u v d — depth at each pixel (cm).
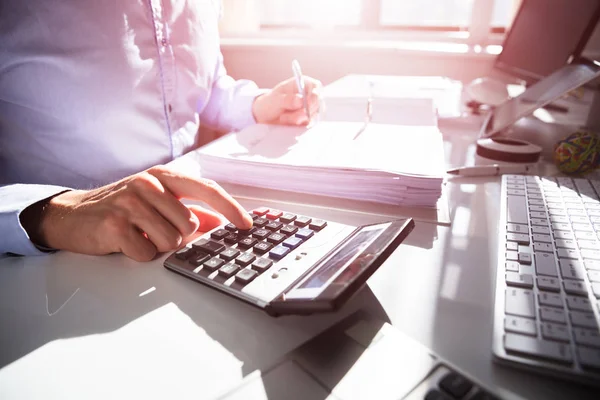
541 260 33
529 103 68
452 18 142
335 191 48
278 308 26
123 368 24
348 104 78
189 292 31
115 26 58
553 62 86
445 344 25
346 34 145
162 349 25
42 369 24
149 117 67
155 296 31
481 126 86
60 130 59
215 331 27
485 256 36
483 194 51
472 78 124
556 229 38
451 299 30
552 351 23
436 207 46
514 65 104
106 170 64
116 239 35
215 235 37
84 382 23
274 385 22
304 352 24
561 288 29
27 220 39
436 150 51
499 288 29
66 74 56
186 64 72
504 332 25
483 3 131
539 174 58
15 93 55
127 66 61
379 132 60
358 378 22
